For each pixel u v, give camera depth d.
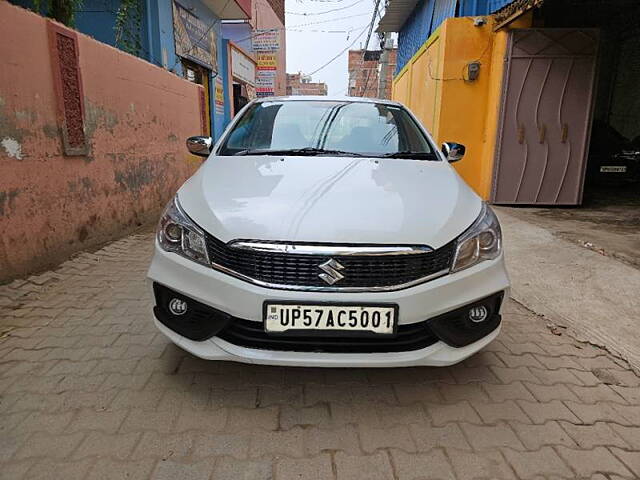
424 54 8.89
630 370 2.49
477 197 2.43
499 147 6.79
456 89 7.14
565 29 6.34
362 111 3.31
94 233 4.47
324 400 2.15
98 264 3.99
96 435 1.86
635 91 9.45
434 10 9.14
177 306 2.08
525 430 1.97
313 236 1.89
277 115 3.26
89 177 4.36
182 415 2.00
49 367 2.35
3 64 3.23
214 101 10.32
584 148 6.69
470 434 1.94
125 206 5.10
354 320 1.87
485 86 7.09
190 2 8.62
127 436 1.86
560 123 6.64
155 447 1.80
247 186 2.27
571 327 2.97
